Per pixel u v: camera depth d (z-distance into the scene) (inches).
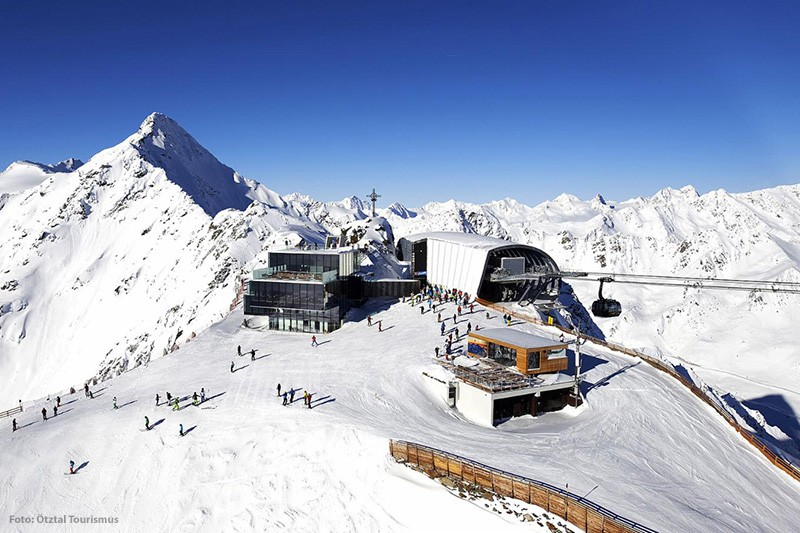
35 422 2016.5
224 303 5575.8
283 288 3100.4
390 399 1952.5
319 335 2960.1
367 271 4269.2
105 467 1646.2
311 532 1309.1
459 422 1813.5
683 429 1798.7
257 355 2588.6
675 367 3779.5
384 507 1325.0
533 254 3853.3
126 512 1471.5
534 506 1176.8
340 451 1556.3
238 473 1547.7
